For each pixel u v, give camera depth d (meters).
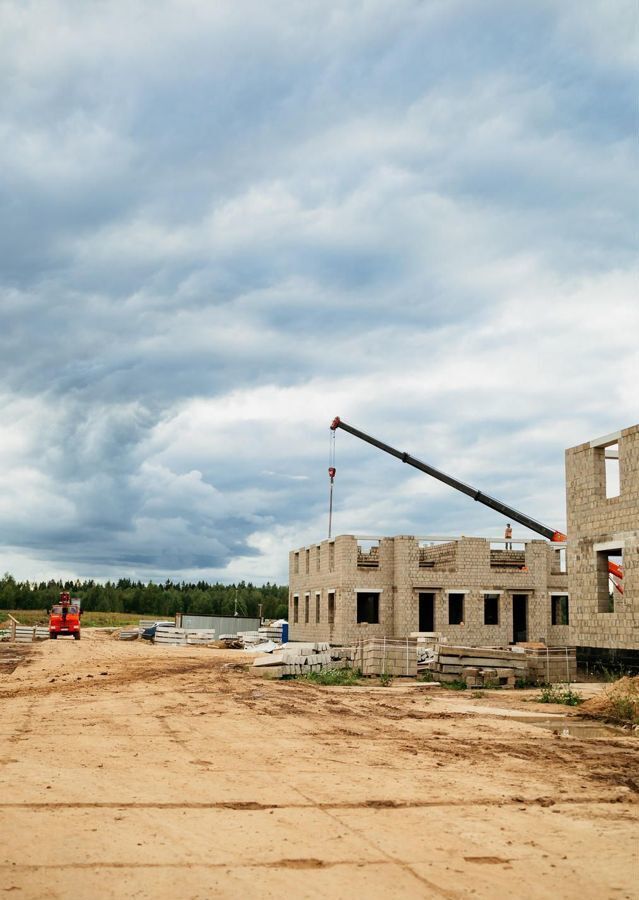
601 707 16.38
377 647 25.70
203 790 8.29
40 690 20.66
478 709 17.12
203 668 29.27
